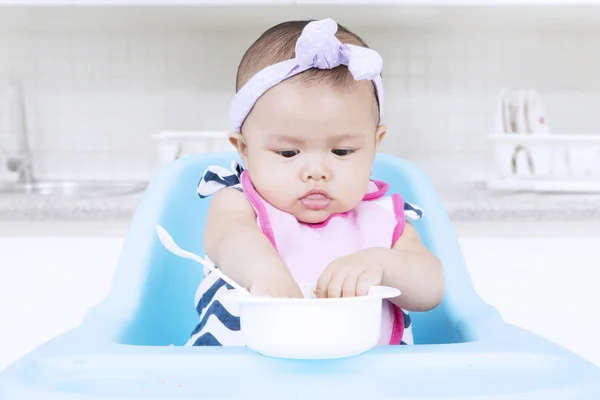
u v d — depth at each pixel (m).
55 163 2.26
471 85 2.22
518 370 0.52
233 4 1.91
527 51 2.22
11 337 1.80
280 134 0.73
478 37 2.22
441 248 0.93
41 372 0.51
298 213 0.77
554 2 1.90
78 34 2.24
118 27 2.21
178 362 0.51
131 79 2.24
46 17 2.10
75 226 1.82
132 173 2.26
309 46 0.70
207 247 0.79
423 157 2.23
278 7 1.94
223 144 1.94
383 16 2.05
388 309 0.77
